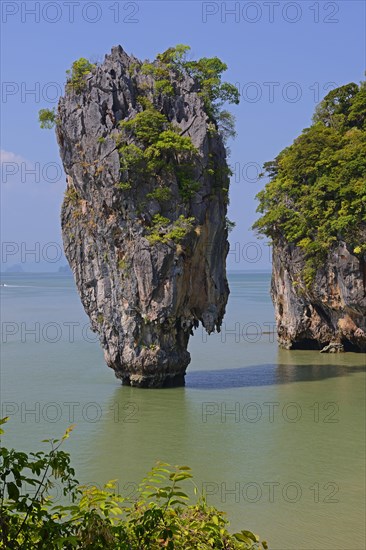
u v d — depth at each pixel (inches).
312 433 1612.9
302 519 1098.7
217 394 2081.7
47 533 350.9
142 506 403.5
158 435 1606.8
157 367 2155.5
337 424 1699.1
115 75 2237.9
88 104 2194.9
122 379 2229.3
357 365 2642.7
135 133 2155.5
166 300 2132.1
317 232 2859.3
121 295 2186.3
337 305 2883.9
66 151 2256.4
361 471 1331.2
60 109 2236.7
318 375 2415.1
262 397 2034.9
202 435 1603.1
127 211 2164.1
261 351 3075.8
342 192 2701.8
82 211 2255.2
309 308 3070.9
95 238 2233.0
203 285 2252.7
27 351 2940.5
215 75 2361.0
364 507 1148.5
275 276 3245.6
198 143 2192.4
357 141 2832.2
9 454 361.4
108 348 2229.3
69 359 2719.0
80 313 4913.9
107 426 1685.5
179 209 2182.6
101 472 1327.5
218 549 388.2
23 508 353.4
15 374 2385.6
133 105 2222.0
